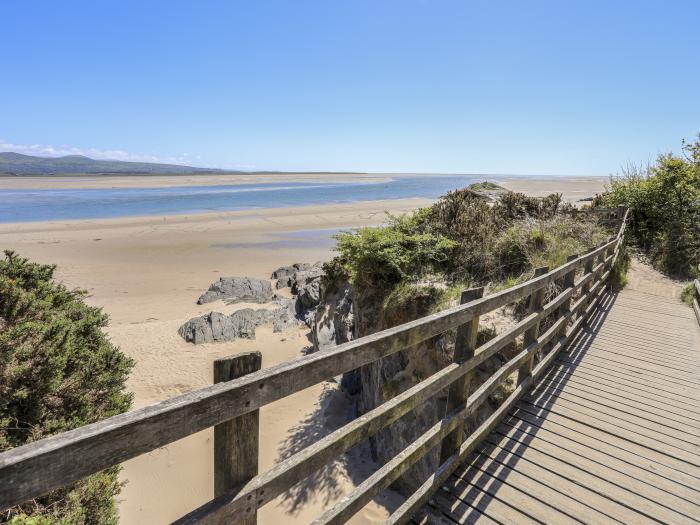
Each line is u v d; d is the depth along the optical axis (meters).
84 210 39.66
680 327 6.41
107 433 0.99
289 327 11.62
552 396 4.14
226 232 28.27
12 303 3.51
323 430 6.92
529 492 2.78
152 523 5.20
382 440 5.83
